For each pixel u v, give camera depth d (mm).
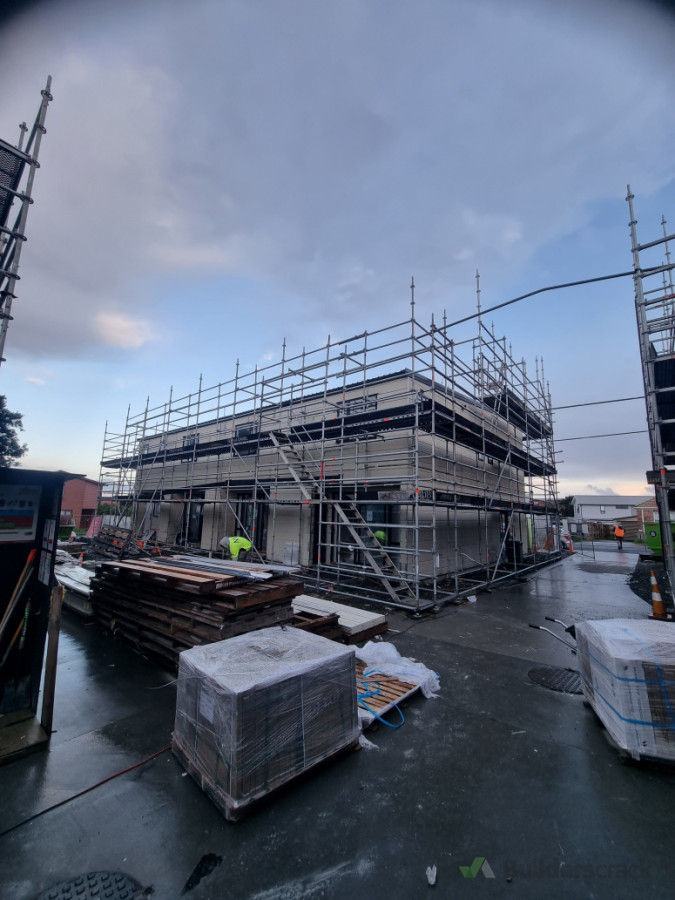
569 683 4785
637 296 7125
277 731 2885
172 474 19297
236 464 15680
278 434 12125
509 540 15039
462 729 3801
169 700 4289
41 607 4078
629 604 8891
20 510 4375
